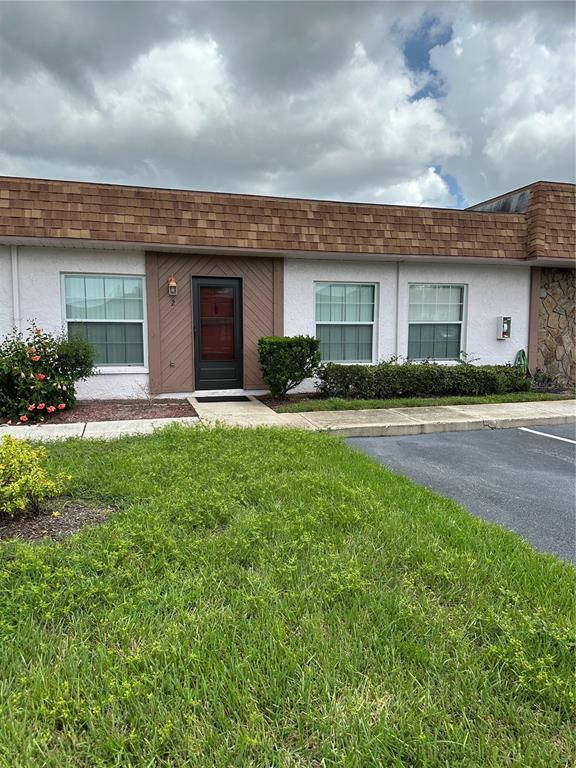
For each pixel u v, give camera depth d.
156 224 8.08
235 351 9.33
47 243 7.89
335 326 9.70
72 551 2.93
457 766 1.59
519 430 7.21
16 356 7.16
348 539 3.17
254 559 2.88
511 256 9.70
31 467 3.51
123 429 6.50
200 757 1.61
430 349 10.20
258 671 1.97
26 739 1.66
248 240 8.48
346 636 2.20
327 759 1.60
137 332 8.80
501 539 3.27
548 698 1.87
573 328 10.84
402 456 5.78
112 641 2.16
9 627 2.21
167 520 3.35
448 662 2.05
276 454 5.04
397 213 9.25
